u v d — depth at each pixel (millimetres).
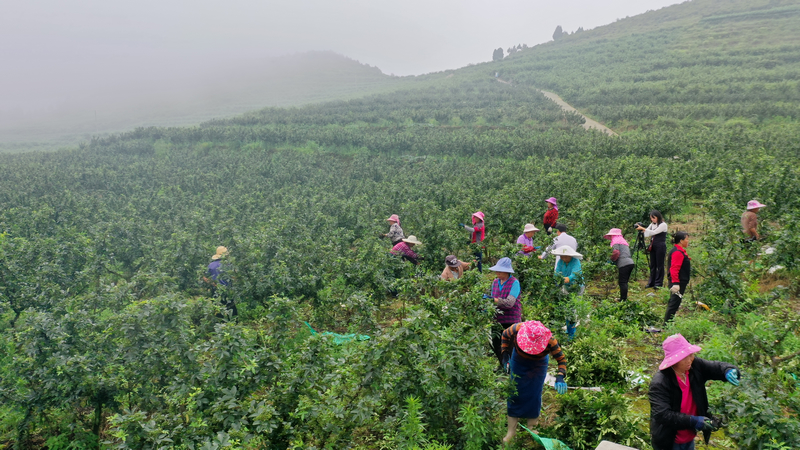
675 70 77000
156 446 5312
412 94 82500
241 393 6266
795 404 5305
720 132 36000
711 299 9844
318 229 18000
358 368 6359
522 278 10523
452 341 6688
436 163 35406
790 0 114562
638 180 19859
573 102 66000
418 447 5680
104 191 29172
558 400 6578
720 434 6105
